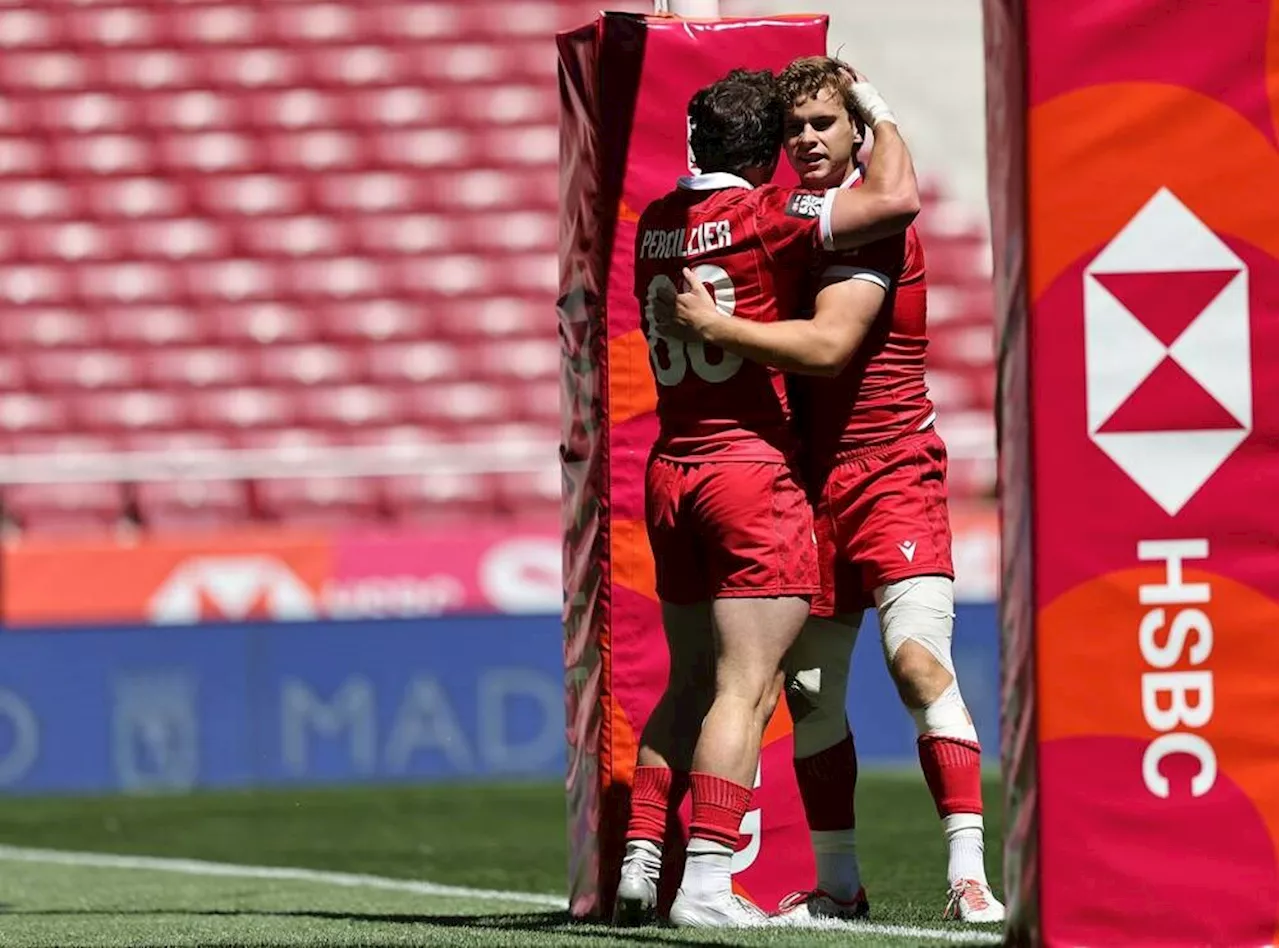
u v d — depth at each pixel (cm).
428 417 5703
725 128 1596
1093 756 1276
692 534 1583
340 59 6303
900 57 6681
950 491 5238
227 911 2158
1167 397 1280
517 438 5681
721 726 1546
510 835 3203
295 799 3847
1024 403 1289
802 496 1566
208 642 4097
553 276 6006
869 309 1525
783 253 1552
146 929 1867
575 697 1838
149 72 6288
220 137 6184
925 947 1409
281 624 4106
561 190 1855
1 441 5600
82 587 4244
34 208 6050
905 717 4119
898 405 1672
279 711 4094
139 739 4072
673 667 1650
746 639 1543
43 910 2255
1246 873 1277
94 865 2945
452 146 6197
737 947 1423
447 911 2072
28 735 4053
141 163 6147
